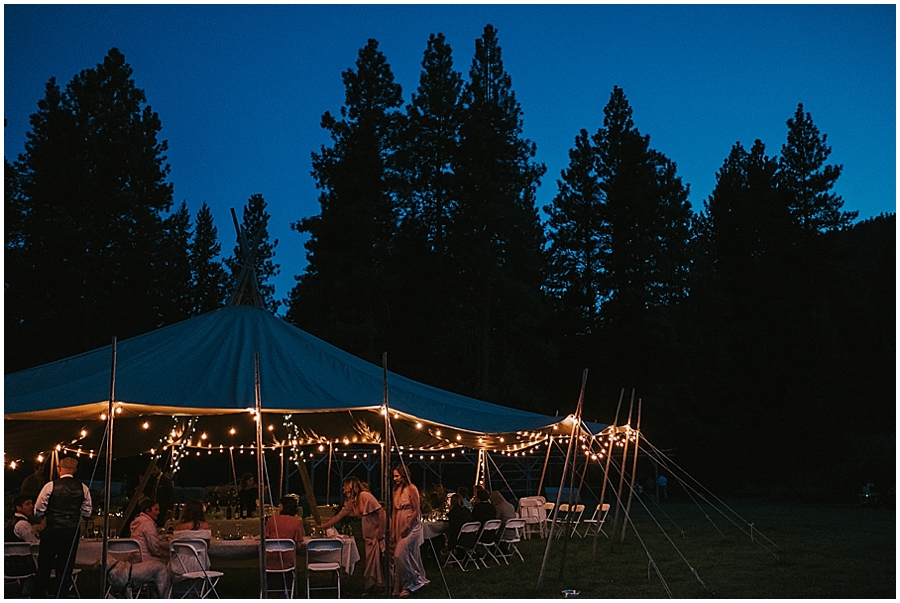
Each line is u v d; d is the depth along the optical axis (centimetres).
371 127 3544
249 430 1554
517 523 1294
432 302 3666
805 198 4219
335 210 3497
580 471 3259
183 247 4125
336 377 1049
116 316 3209
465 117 3722
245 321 1167
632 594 972
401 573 959
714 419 3728
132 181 3481
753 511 2541
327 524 1007
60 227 3131
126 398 858
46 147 3291
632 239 3819
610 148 3947
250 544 898
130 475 2914
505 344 3753
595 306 4022
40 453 1293
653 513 2478
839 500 3027
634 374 3688
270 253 4684
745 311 4150
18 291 3144
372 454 2669
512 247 3703
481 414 1135
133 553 834
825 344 3738
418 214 3822
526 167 3844
